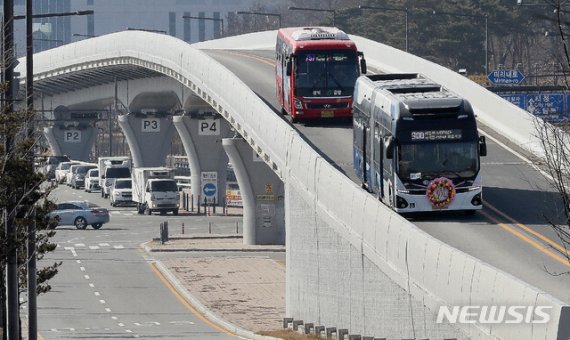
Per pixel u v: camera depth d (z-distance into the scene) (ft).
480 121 581.12
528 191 448.65
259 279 621.31
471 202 403.95
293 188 488.85
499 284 282.77
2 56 332.19
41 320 507.71
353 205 410.31
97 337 454.81
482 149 405.18
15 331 318.65
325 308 446.60
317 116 573.33
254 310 532.32
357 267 408.87
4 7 333.62
